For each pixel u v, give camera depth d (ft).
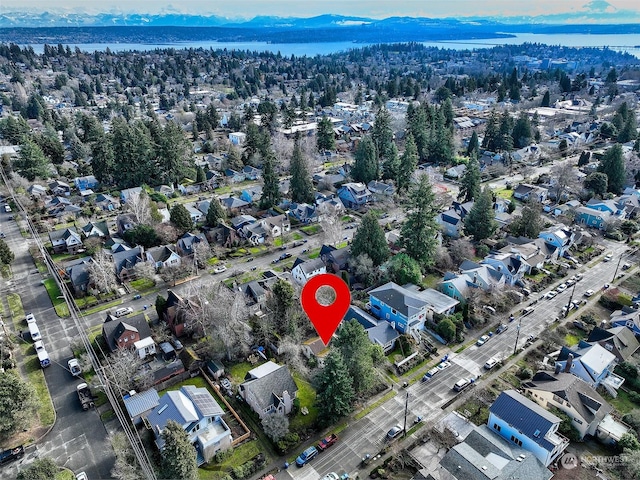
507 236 290.35
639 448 141.49
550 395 157.58
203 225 319.47
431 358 192.03
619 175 361.10
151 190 376.07
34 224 314.14
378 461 145.28
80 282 237.25
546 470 134.62
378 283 242.37
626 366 177.17
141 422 157.07
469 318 211.61
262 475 141.38
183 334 204.33
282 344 188.85
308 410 166.20
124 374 168.86
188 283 247.50
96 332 207.41
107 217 336.90
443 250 268.62
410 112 515.91
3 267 255.29
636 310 206.49
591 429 150.92
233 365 188.44
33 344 201.05
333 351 156.76
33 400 156.46
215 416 152.15
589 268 258.37
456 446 139.95
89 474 142.00
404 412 164.14
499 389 173.06
